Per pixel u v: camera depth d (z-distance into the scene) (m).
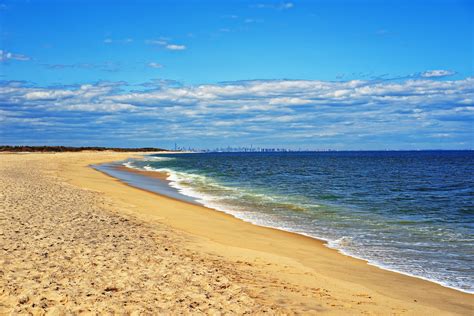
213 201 22.75
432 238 13.77
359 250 12.17
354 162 87.62
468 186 32.09
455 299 8.20
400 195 26.00
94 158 95.38
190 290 7.52
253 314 6.58
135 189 27.72
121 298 6.85
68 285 7.28
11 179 25.98
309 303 7.43
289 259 10.86
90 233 11.82
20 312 6.04
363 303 7.68
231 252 11.27
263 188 30.17
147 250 10.36
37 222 12.65
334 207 20.67
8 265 8.10
